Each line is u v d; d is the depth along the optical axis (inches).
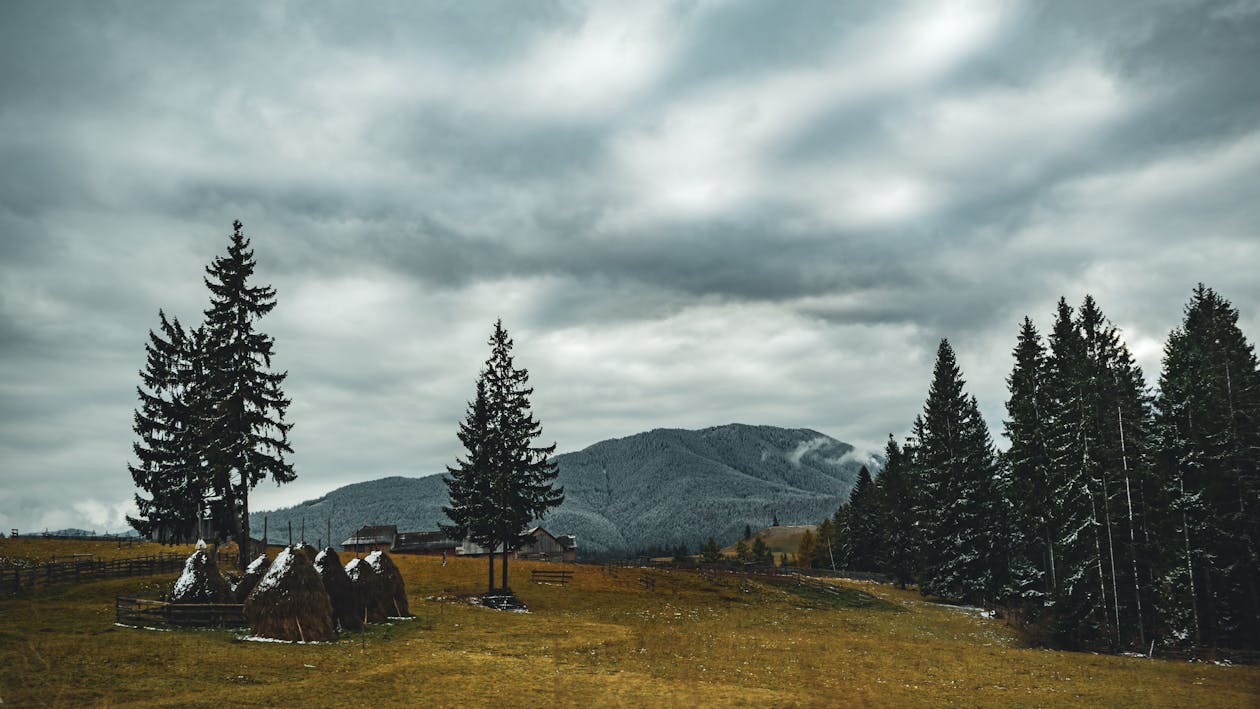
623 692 1171.3
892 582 3966.5
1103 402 2213.3
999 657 1758.1
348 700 1041.5
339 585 1656.0
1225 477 2123.5
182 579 1582.2
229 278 2144.4
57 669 1085.1
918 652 1806.1
